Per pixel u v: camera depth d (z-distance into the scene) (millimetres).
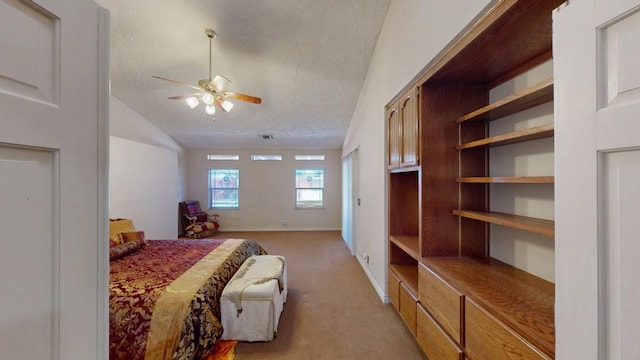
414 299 2133
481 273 1696
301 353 2107
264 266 2766
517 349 1126
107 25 674
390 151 2785
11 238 460
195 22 2906
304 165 7293
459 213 1958
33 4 485
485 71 1806
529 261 1688
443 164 2047
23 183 477
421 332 2006
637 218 525
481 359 1351
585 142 620
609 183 575
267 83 4039
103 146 661
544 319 1160
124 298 1863
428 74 1938
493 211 1977
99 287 652
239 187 7199
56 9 525
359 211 4398
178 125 5520
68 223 562
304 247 5480
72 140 570
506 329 1187
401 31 2377
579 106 635
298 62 3578
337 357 2059
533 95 1356
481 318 1353
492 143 1702
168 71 3719
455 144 2049
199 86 2986
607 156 579
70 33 561
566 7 671
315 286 3424
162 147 5543
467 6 1390
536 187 1597
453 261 1942
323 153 7312
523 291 1432
